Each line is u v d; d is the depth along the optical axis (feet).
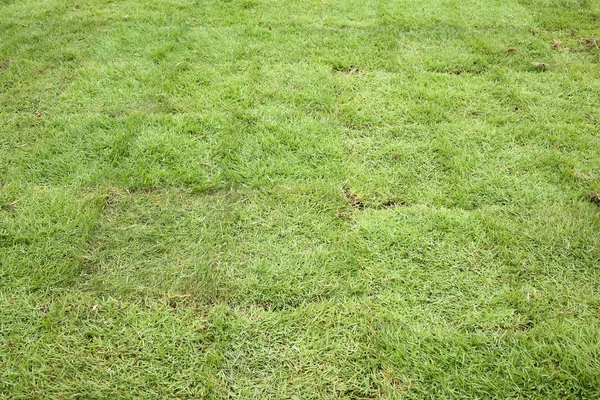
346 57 11.83
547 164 8.74
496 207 7.93
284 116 9.93
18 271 6.80
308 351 5.98
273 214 7.78
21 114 9.86
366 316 6.36
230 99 10.41
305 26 13.21
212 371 5.79
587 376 5.62
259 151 9.03
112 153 8.87
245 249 7.22
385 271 6.93
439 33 12.84
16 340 6.01
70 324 6.21
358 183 8.37
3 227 7.40
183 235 7.42
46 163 8.63
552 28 13.21
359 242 7.33
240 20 13.57
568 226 7.47
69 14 13.88
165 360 5.89
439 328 6.23
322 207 7.93
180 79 11.02
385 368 5.83
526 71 11.43
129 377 5.69
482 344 6.00
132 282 6.75
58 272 6.81
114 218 7.67
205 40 12.55
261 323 6.28
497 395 5.54
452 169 8.66
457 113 10.05
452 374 5.73
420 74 11.23
